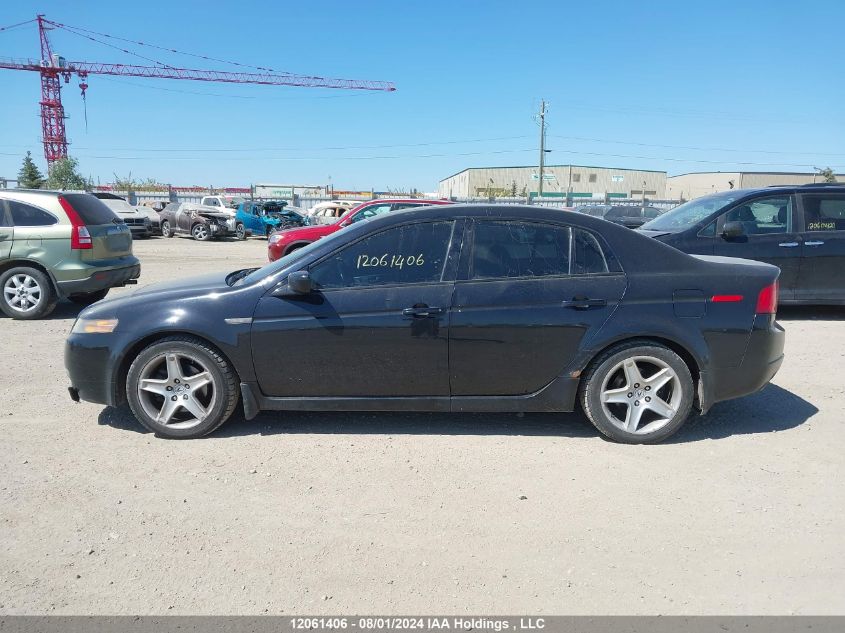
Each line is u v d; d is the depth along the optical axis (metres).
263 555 3.08
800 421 4.84
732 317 4.36
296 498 3.63
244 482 3.82
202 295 4.45
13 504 3.55
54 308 9.50
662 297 4.33
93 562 3.02
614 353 4.31
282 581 2.89
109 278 9.19
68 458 4.15
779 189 8.62
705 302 4.34
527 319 4.27
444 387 4.38
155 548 3.14
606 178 80.12
